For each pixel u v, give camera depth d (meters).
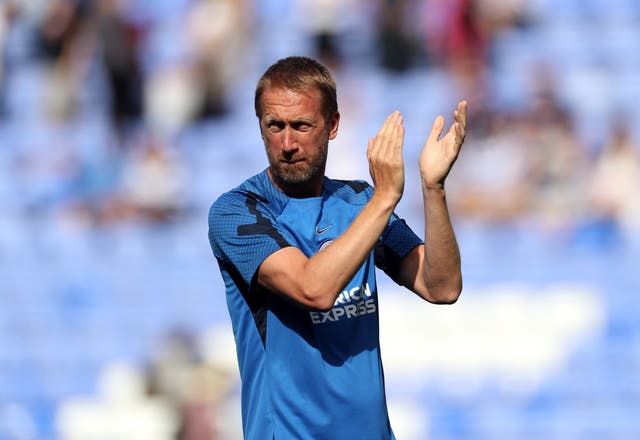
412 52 43.50
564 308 36.84
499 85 43.25
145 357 37.59
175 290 39.31
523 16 45.56
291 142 10.06
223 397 32.84
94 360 37.62
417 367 35.88
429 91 43.03
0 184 42.97
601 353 35.78
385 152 9.78
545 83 40.03
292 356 10.13
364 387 10.16
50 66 45.66
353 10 45.19
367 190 11.01
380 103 42.75
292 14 45.81
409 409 34.91
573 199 38.62
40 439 36.19
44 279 40.16
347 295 10.24
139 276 39.88
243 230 10.17
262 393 10.21
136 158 41.72
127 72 42.59
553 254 38.16
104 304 39.25
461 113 10.48
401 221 11.32
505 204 38.91
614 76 44.12
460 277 10.80
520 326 36.53
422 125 41.94
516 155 39.19
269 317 10.20
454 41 43.09
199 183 42.00
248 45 44.69
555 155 38.91
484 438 34.28
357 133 41.56
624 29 45.81
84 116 44.91
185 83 43.59
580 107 43.19
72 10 45.59
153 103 43.44
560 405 34.75
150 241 40.81
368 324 10.34
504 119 40.03
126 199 41.44
